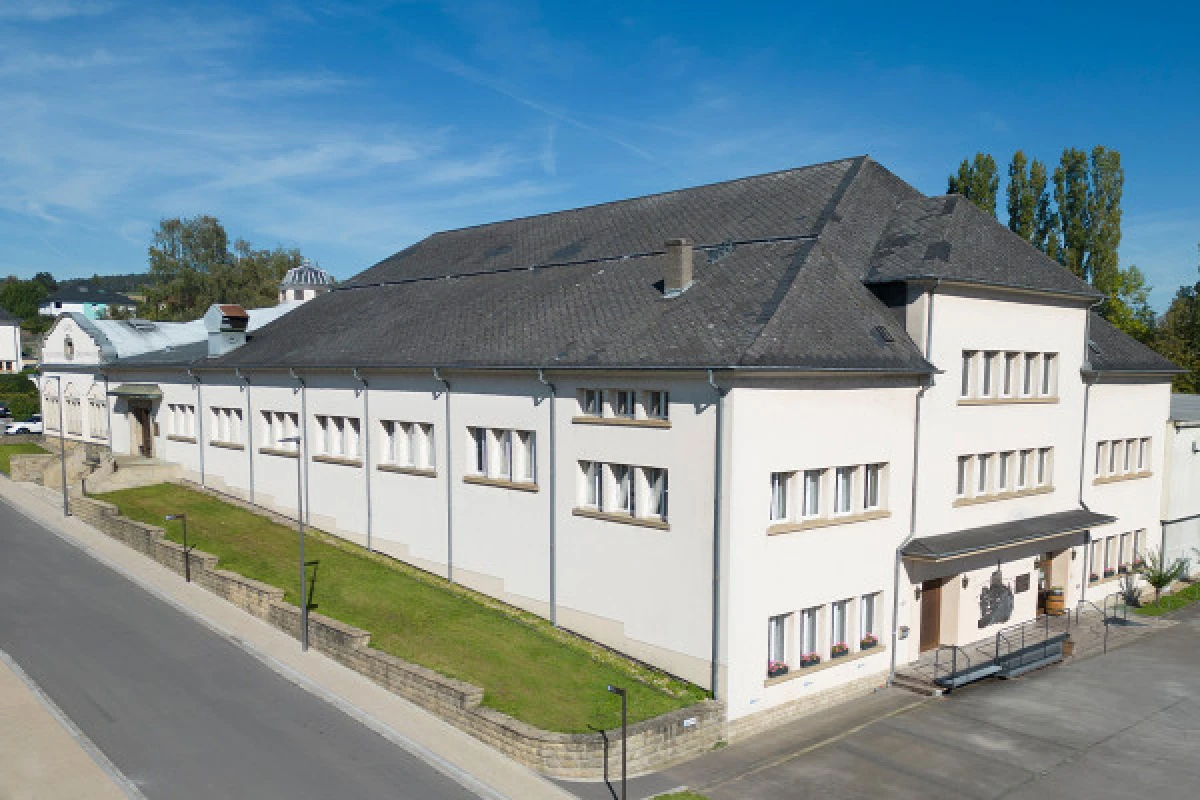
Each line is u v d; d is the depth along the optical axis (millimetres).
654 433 19906
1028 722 19656
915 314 22094
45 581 27500
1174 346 57312
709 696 18828
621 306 23969
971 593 24359
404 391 27312
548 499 22781
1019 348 25094
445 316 29391
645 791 16109
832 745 18375
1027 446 25766
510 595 24109
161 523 31953
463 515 25500
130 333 45844
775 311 20062
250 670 21031
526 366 22562
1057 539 27297
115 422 43812
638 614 20484
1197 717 20000
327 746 17281
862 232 24766
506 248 34438
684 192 31062
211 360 36562
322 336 33062
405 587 25578
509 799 15469
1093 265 50469
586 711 18078
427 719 18656
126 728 17734
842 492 21141
